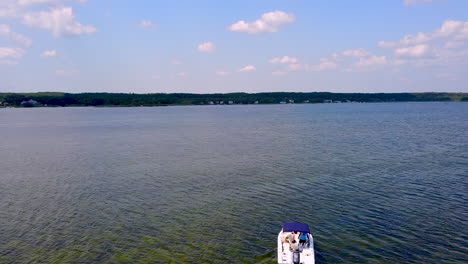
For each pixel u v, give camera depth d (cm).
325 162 7175
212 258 3372
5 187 5684
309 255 3244
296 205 4672
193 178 6078
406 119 18488
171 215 4406
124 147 9612
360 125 15288
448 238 3672
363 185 5494
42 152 8931
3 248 3578
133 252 3494
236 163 7250
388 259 3303
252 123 17525
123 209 4634
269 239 3738
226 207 4647
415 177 5891
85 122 18975
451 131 12244
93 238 3800
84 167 7050
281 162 7262
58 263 3297
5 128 15975
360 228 3944
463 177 5831
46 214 4484
